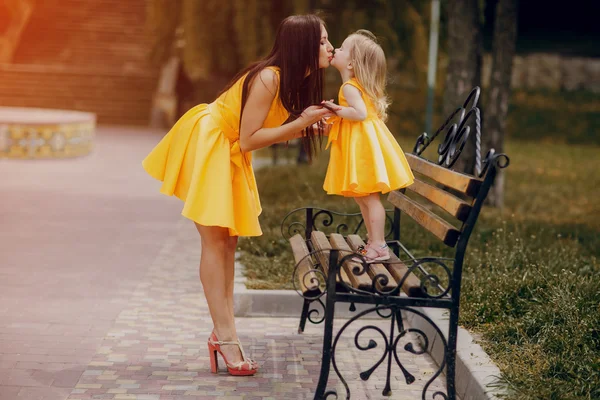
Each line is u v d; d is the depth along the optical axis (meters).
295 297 5.31
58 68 23.03
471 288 5.13
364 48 3.91
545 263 5.79
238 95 4.01
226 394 3.86
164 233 8.07
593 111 23.22
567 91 24.77
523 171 15.26
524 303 4.79
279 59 3.91
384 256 4.00
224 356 4.13
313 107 3.83
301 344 4.71
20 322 4.93
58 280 6.03
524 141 21.16
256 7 13.01
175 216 9.09
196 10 13.57
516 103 23.75
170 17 15.22
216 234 4.11
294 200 9.65
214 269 4.11
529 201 11.28
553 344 4.05
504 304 4.80
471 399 3.72
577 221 9.23
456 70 9.88
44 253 6.95
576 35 30.52
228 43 13.65
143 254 7.06
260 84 3.88
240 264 6.19
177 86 21.77
